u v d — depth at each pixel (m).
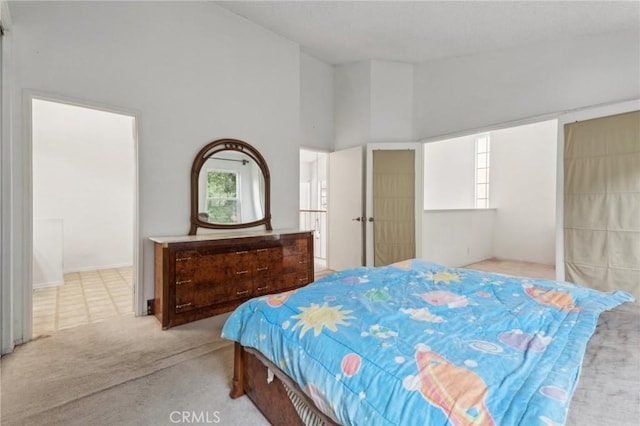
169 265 2.38
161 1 2.73
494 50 3.39
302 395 1.04
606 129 2.58
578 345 0.93
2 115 1.94
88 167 4.50
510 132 5.43
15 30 2.07
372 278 1.74
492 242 5.64
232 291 2.75
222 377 1.72
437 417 0.69
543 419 0.62
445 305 1.30
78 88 2.33
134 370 1.79
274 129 3.59
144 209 2.66
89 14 2.37
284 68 3.66
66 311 2.76
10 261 1.98
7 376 1.71
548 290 1.49
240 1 2.97
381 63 4.06
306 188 7.34
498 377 0.77
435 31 3.16
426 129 4.00
